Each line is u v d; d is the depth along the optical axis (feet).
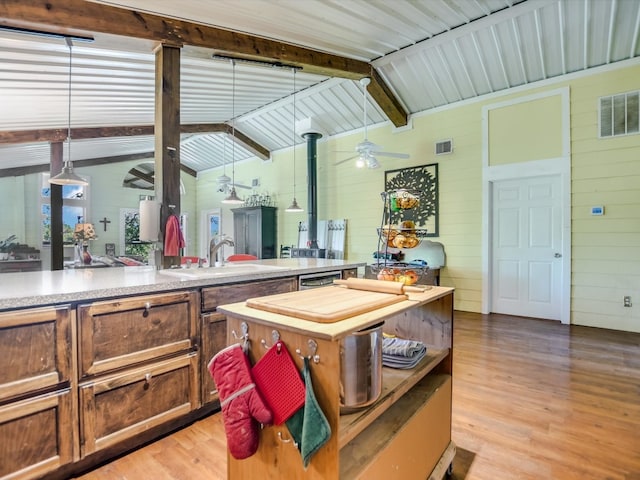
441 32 13.15
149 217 8.87
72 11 7.77
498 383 8.52
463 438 6.24
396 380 4.60
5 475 4.50
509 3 11.46
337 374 3.15
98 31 8.11
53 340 4.90
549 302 14.89
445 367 5.74
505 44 13.33
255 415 3.47
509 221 15.79
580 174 13.83
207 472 5.37
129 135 19.33
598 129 13.46
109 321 5.48
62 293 5.00
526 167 15.02
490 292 16.21
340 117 20.22
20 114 14.07
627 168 12.94
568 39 12.60
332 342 3.14
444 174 17.34
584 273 13.80
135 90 13.55
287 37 11.84
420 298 4.85
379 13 11.32
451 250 17.11
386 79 16.38
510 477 5.23
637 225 12.80
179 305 6.42
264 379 3.57
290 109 20.67
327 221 22.08
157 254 8.99
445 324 5.76
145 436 6.11
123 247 28.09
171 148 9.23
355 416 3.71
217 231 31.12
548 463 5.53
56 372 4.92
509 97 15.40
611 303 13.32
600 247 13.48
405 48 14.16
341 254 21.12
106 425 5.43
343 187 21.50
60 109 14.23
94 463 5.48
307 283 9.18
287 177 25.17
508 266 15.85
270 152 26.08
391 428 4.19
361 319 3.67
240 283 7.52
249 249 25.57
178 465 5.54
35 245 24.57
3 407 4.49
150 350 5.97
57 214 18.06
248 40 11.08
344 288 5.35
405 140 18.72
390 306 4.32
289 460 3.48
